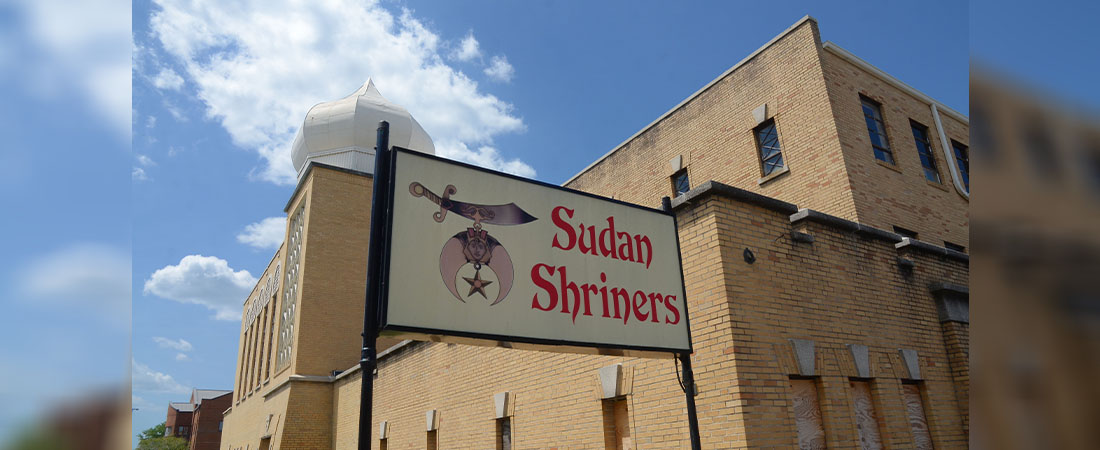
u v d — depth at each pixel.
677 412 8.91
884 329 10.50
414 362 17.95
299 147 41.44
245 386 37.28
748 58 17.27
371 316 5.64
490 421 13.58
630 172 20.81
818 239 10.24
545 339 6.57
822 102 14.99
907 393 10.53
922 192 15.98
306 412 24.98
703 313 8.80
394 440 18.36
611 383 10.19
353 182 30.17
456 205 6.49
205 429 73.12
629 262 7.61
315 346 26.38
